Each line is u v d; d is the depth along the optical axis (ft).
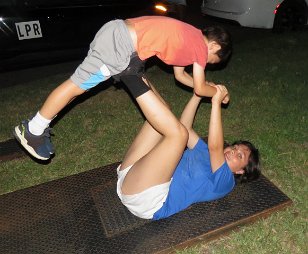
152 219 9.09
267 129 13.21
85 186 10.55
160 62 19.39
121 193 9.03
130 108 15.14
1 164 12.04
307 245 8.54
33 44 16.80
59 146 12.79
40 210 9.76
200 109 14.76
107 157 12.18
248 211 9.29
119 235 8.79
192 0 34.32
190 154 9.45
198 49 8.38
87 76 8.23
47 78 18.98
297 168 11.18
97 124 14.01
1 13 15.74
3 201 10.14
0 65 17.03
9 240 8.91
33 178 11.40
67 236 8.91
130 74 8.27
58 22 17.06
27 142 8.80
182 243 8.50
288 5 23.18
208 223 8.98
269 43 22.47
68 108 15.20
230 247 8.63
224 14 23.45
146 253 8.30
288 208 9.58
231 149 9.52
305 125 13.26
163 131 8.18
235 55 20.65
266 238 8.70
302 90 16.10
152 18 8.47
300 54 20.47
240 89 16.34
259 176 10.07
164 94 16.14
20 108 15.62
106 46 8.11
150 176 8.38
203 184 8.97
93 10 17.69
